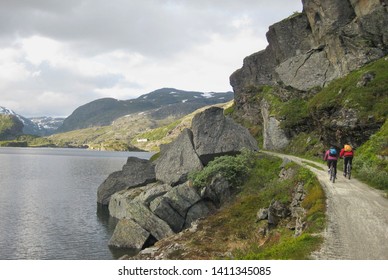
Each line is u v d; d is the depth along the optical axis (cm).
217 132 4544
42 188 7925
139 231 3725
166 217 3794
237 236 2684
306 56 6481
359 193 2317
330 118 4459
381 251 1450
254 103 8000
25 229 4375
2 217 4978
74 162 17812
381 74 4384
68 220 4881
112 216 5128
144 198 4088
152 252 2764
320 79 6059
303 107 5925
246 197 3319
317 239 1623
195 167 4281
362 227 1720
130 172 5797
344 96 4494
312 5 6550
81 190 7725
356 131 3912
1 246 3688
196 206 3819
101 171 12638
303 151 5059
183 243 2756
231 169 3906
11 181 9125
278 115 6206
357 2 5812
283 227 2395
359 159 3100
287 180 3169
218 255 2362
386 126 3412
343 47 5603
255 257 1631
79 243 3828
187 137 4650
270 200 2930
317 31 6575
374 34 5347
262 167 4066
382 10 5338
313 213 1989
